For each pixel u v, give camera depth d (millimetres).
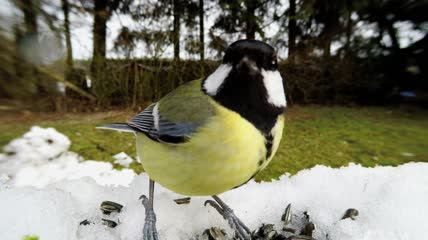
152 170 123
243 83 110
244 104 111
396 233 117
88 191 146
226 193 146
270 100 113
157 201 139
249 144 109
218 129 108
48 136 449
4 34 574
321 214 132
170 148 115
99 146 418
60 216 114
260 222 138
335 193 141
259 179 332
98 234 121
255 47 113
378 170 153
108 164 347
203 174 111
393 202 127
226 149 107
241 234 129
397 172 148
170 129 115
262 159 114
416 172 146
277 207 141
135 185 155
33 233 105
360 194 139
